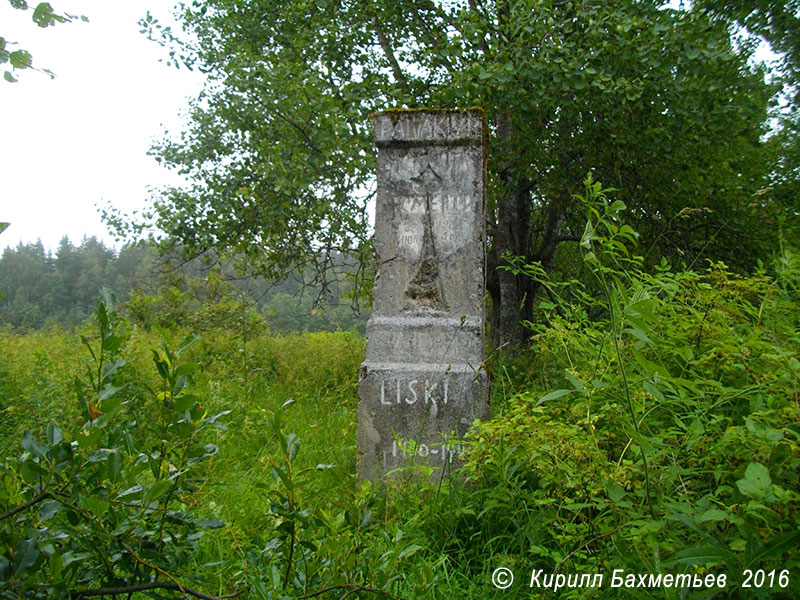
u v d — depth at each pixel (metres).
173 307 13.38
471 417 4.46
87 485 1.94
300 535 2.17
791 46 10.04
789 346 3.14
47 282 35.38
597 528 2.83
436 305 4.68
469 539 3.44
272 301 25.30
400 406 4.53
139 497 2.09
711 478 2.84
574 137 8.52
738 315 3.77
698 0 9.32
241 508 3.77
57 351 7.71
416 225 4.76
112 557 2.00
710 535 2.35
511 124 8.72
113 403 1.98
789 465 2.31
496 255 10.35
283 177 8.74
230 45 9.87
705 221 9.37
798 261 3.79
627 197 8.95
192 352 8.67
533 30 7.66
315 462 4.87
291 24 9.66
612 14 7.63
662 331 3.61
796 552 2.18
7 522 1.84
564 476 2.91
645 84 7.77
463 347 4.58
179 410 2.03
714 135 8.50
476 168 4.73
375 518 3.76
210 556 3.20
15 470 1.90
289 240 10.13
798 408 2.44
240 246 10.39
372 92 8.45
